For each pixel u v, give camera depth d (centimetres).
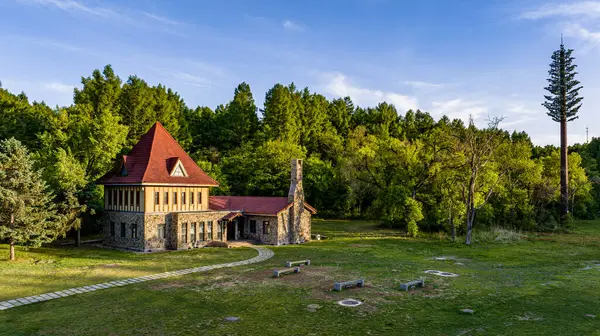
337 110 9600
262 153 6838
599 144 10556
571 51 6153
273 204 4450
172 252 3603
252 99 9950
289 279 2438
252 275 2555
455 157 4978
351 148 7419
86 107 5706
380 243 4344
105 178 4147
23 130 5612
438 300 1978
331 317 1702
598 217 8300
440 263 3092
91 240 4262
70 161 4047
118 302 1920
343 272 2667
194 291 2131
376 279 2450
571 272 2748
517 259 3328
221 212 4262
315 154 7956
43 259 3123
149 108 6694
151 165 3853
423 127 9669
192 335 1484
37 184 3156
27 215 3117
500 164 5712
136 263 2992
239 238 4506
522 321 1661
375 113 9925
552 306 1884
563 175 6231
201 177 4238
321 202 7312
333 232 5416
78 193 3931
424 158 5391
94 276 2503
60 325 1592
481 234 4919
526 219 5866
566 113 6225
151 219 3691
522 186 6209
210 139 8338
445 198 4750
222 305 1872
